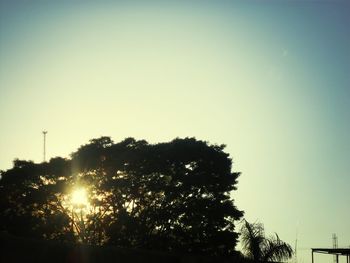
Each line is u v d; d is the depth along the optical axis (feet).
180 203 125.49
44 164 126.00
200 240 122.01
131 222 122.83
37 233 123.65
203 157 125.70
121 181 123.24
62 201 126.21
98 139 127.95
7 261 47.14
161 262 65.10
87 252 54.65
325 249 103.86
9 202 127.03
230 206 125.08
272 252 90.38
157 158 124.67
